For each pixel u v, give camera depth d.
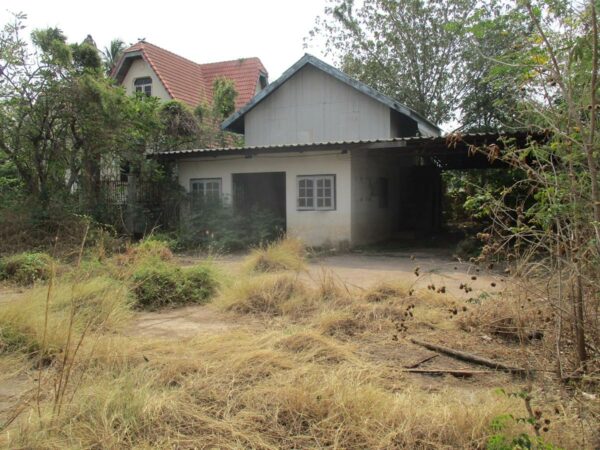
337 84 16.56
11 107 12.05
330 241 12.83
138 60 20.83
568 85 3.23
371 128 16.22
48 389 3.55
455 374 3.95
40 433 2.86
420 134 17.95
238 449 2.79
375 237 14.25
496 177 12.73
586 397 3.04
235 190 14.17
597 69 3.04
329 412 3.06
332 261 10.84
